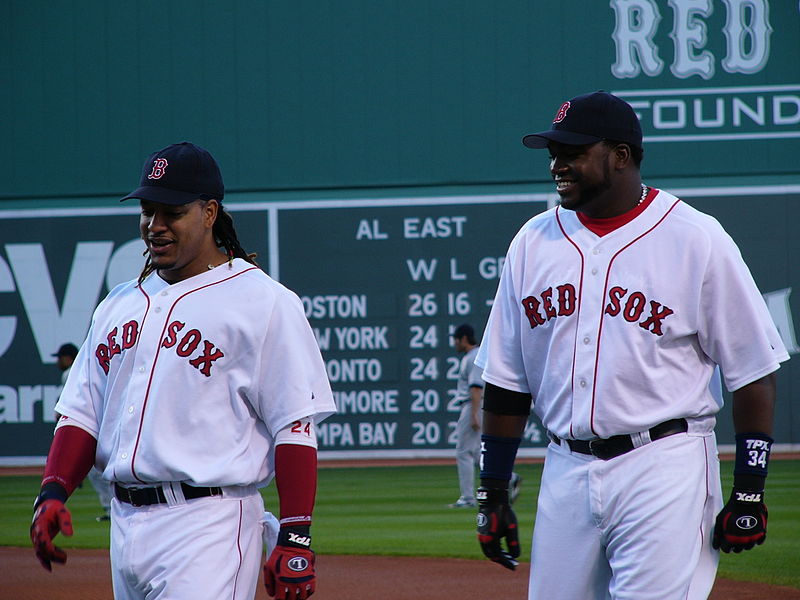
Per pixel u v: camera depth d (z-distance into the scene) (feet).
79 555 101.35
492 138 206.80
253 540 35.47
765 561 92.07
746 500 36.40
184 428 34.65
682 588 35.47
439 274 202.39
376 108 208.85
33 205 212.02
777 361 36.65
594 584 37.55
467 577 87.71
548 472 38.60
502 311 39.99
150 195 34.53
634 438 36.19
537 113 207.00
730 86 205.77
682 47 206.49
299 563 33.99
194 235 35.53
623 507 36.04
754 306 36.40
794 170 204.33
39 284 209.05
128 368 35.70
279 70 210.79
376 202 204.95
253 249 207.21
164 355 34.96
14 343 207.82
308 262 205.26
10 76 214.07
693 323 36.32
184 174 35.14
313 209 206.28
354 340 201.98
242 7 211.41
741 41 205.57
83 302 208.85
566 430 37.27
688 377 36.73
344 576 88.74
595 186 36.94
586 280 37.09
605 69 206.69
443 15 208.54
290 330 35.29
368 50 209.56
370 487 162.20
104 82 213.25
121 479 34.99
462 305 201.46
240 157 210.18
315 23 210.38
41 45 213.87
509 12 207.82
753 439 36.50
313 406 35.12
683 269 36.19
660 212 37.27
